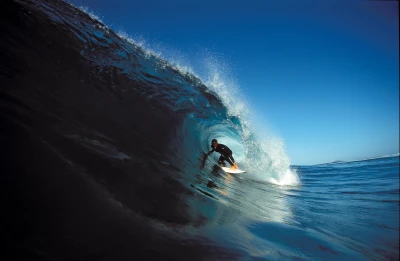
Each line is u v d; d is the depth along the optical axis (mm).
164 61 7727
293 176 8398
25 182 1630
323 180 9164
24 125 2146
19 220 1371
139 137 4145
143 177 2805
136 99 5133
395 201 5105
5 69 2789
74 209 1691
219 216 2820
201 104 7348
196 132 6445
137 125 4465
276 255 2242
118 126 3910
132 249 1623
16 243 1238
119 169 2590
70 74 3980
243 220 2965
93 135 3014
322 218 4102
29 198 1545
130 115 4551
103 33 6062
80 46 4820
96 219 1724
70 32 4828
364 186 7281
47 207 1570
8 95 2383
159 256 1662
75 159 2252
